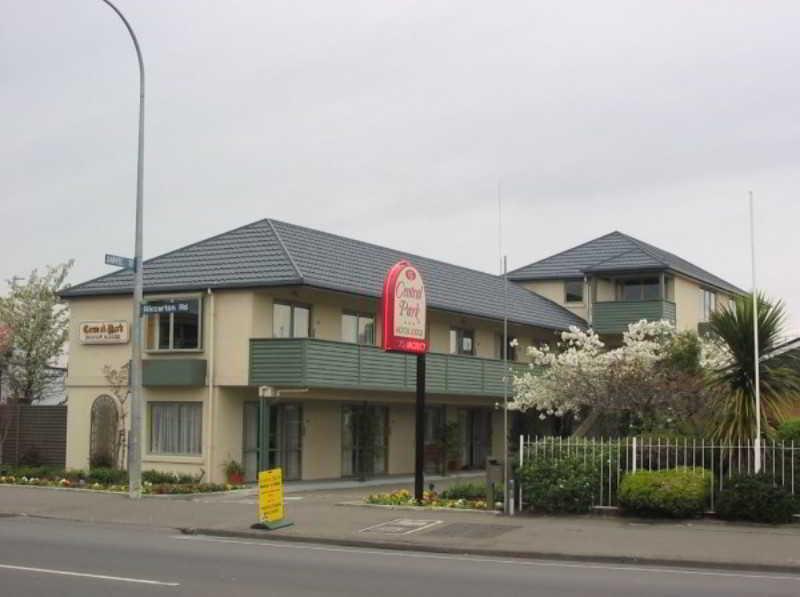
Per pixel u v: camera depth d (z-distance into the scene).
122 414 27.25
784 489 16.05
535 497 17.39
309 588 10.49
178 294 26.55
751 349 17.47
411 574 11.71
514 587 10.78
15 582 10.57
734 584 11.29
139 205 21.36
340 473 29.97
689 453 17.31
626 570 12.52
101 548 13.77
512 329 36.81
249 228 29.20
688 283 43.22
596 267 40.84
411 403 33.22
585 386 23.97
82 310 28.31
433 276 34.91
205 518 17.73
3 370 36.91
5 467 26.75
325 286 25.86
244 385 25.64
